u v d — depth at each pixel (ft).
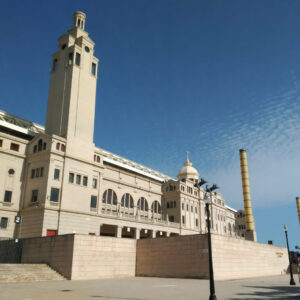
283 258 230.07
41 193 178.60
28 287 91.66
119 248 151.23
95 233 199.11
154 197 285.23
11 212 180.45
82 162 200.44
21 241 154.61
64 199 183.52
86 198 197.77
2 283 103.76
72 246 130.11
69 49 221.46
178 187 291.58
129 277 149.38
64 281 118.11
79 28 234.17
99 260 139.33
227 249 153.69
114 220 216.95
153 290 88.94
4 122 191.93
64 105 207.21
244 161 334.85
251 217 320.91
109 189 241.35
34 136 206.69
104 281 120.78
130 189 259.60
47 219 172.24
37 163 187.73
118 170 253.65
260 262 189.37
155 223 252.42
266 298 72.90
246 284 116.16
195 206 310.65
